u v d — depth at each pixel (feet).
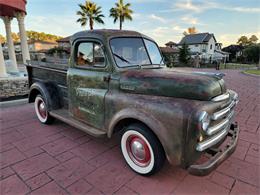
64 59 12.09
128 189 7.00
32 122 13.92
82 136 11.59
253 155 9.38
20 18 25.72
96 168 8.30
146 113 6.82
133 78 7.61
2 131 12.26
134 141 7.86
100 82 8.71
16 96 20.79
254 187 7.13
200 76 6.98
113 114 8.19
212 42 138.21
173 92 6.57
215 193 6.82
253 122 13.89
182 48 100.37
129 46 9.14
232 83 34.04
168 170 8.14
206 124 5.83
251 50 141.90
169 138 6.26
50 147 10.18
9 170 8.13
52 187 7.09
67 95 11.50
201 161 8.43
